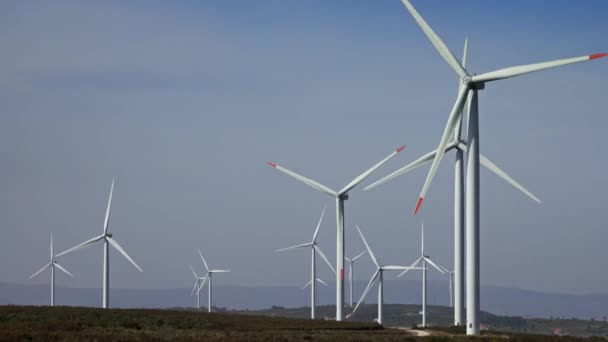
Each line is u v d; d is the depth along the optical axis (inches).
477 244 3189.0
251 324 3924.7
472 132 3189.0
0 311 3814.0
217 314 4763.8
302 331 3575.3
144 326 3496.6
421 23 3208.7
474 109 3179.1
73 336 2775.6
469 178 3193.9
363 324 4367.6
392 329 4128.9
